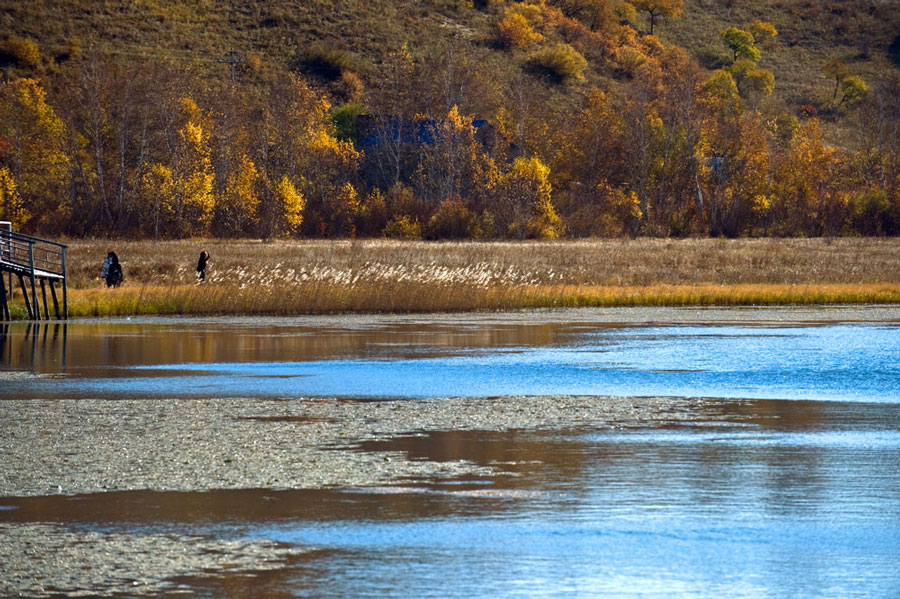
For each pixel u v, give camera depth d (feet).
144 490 150.82
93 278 624.59
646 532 129.80
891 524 133.39
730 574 114.01
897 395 249.14
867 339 391.86
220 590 108.78
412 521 134.72
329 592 108.17
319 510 139.95
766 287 614.34
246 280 553.23
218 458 172.86
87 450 179.32
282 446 183.42
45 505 142.51
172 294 506.07
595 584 110.83
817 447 183.21
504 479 157.79
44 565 116.67
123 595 107.34
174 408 228.02
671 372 296.30
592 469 164.55
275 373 294.05
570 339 394.32
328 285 523.29
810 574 114.01
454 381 277.23
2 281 465.47
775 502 143.95
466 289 534.37
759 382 274.16
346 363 318.45
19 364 312.91
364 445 184.75
